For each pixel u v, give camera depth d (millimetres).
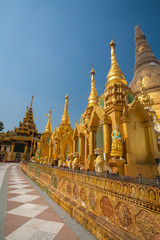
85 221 4074
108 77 12414
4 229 4055
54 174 8031
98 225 3520
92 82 18766
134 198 2713
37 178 12523
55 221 4605
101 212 3654
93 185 4156
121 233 2834
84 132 14656
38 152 29188
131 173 7324
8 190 9492
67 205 5402
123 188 3037
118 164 7406
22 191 9203
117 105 9133
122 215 2957
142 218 2490
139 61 34188
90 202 4207
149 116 9164
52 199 7207
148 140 8844
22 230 3994
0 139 71500
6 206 6137
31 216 5039
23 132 73500
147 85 26969
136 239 2514
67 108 27797
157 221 2201
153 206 2301
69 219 4723
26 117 81938
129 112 8672
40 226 4242
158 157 8312
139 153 8398
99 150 6680
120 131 8609
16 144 71250
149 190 2432
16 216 5043
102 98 12250
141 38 37625
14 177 16922
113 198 3301
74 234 3736
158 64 31547
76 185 5207
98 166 6434
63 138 20578
